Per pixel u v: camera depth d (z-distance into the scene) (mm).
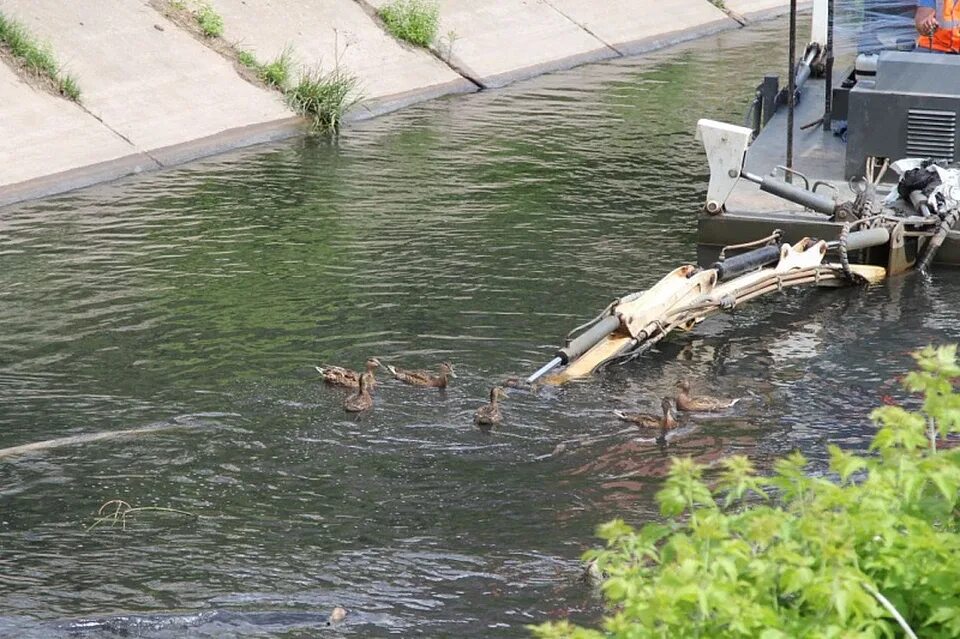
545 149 23125
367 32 28391
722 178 17406
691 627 5676
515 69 29516
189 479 11484
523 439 12188
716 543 6031
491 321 15141
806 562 5699
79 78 23312
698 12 36094
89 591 9750
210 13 26406
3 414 12711
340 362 13922
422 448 12008
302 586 9820
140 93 23625
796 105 22891
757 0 38719
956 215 17062
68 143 21594
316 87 25016
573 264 17125
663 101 27109
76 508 11000
